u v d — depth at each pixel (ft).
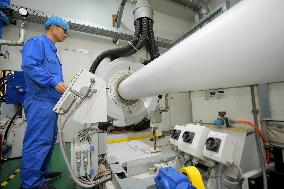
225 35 1.79
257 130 4.07
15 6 8.26
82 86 3.86
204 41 2.04
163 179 2.14
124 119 7.66
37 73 4.30
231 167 2.88
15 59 8.92
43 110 4.46
